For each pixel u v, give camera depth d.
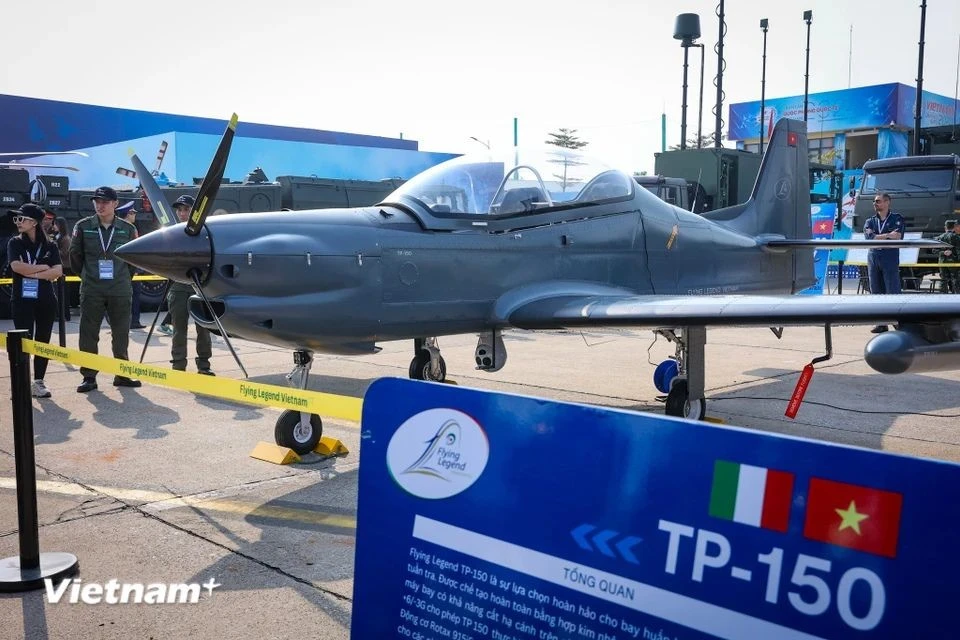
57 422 6.11
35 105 33.41
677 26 22.56
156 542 3.66
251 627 2.85
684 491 1.38
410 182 5.60
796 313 4.51
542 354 9.87
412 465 1.73
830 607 1.23
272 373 8.43
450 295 5.34
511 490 1.58
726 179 19.86
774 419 6.29
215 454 5.20
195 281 4.54
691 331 5.77
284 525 3.88
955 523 1.13
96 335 7.28
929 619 1.15
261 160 30.88
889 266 11.31
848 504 1.22
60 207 14.52
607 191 6.40
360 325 4.96
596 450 1.48
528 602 1.54
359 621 1.79
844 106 38.75
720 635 1.33
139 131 35.88
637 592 1.42
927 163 17.98
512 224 5.69
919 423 6.18
